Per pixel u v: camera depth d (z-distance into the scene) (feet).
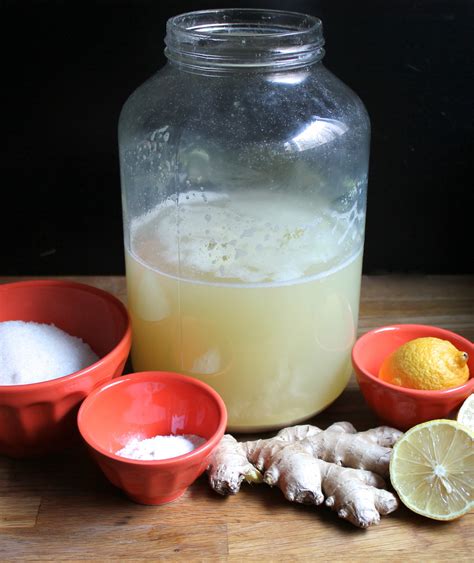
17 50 2.40
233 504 1.86
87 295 2.14
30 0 2.33
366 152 2.02
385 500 1.80
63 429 1.91
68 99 2.47
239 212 1.90
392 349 2.17
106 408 1.91
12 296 2.17
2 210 2.63
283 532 1.79
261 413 1.99
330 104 1.94
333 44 2.43
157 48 2.41
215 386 1.97
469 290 2.65
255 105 1.88
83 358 2.04
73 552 1.74
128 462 1.71
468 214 2.68
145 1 2.35
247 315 1.87
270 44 1.81
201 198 1.92
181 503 1.86
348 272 1.98
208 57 1.82
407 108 2.52
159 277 1.92
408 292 2.64
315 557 1.73
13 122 2.50
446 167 2.61
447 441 1.82
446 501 1.80
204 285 1.86
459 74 2.47
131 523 1.81
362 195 2.02
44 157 2.56
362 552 1.74
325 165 1.90
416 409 1.95
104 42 2.40
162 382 1.93
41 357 1.97
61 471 1.95
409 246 2.73
